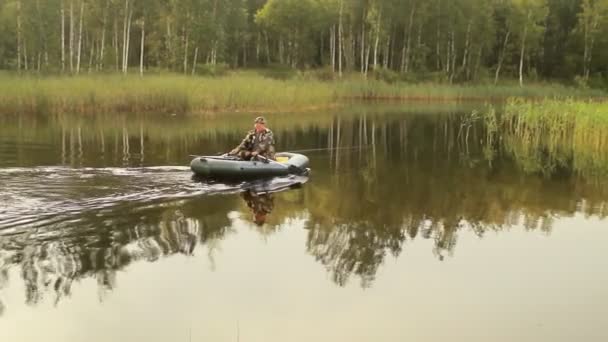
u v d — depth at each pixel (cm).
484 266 664
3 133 1742
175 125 2081
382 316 535
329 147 1681
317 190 1054
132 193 952
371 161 1426
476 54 5412
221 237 752
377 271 646
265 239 750
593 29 5181
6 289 577
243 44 6066
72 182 1016
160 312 536
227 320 522
